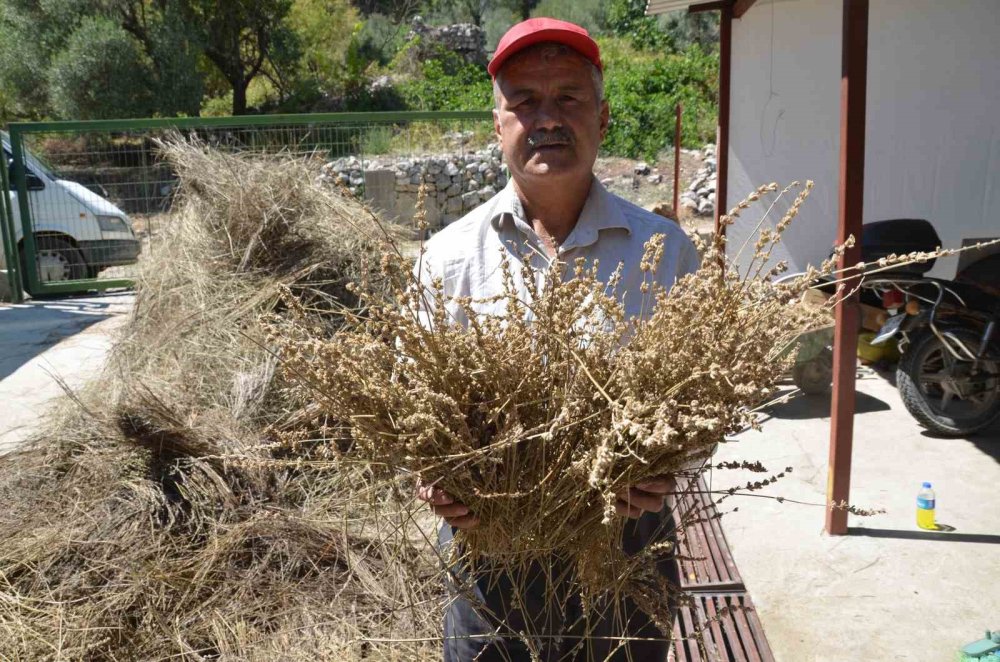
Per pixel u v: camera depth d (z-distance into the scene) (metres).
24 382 5.19
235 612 2.56
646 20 20.91
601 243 1.67
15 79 17.27
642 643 1.60
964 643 2.48
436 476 1.33
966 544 3.02
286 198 4.62
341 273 4.33
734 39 5.61
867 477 3.63
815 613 2.64
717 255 1.36
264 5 18.69
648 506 1.36
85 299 7.91
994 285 4.20
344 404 1.30
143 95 17.00
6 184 7.65
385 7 26.88
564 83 1.62
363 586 2.61
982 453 3.86
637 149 14.22
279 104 19.66
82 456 3.15
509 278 1.44
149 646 2.44
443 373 1.30
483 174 10.63
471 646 1.62
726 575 2.78
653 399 1.22
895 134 5.33
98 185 8.31
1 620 2.49
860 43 2.82
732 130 5.72
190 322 4.05
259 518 2.86
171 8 17.81
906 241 4.18
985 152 5.14
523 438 1.23
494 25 26.34
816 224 5.62
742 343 1.28
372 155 10.92
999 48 4.97
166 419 3.19
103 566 2.69
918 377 4.02
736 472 3.71
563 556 1.45
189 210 4.80
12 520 2.92
